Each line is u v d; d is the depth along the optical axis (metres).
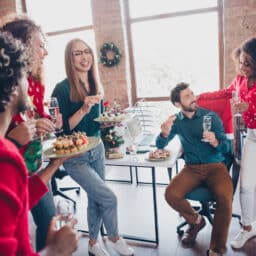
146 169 3.95
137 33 4.86
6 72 0.64
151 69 4.94
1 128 0.69
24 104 0.73
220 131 2.26
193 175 2.25
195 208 2.70
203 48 4.59
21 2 5.35
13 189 0.60
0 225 0.57
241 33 4.14
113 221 2.09
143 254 2.22
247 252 2.14
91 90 2.03
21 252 0.68
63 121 1.91
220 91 2.43
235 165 2.25
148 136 3.02
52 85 5.51
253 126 2.03
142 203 3.04
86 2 5.01
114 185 3.55
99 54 4.94
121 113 2.63
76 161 1.93
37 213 1.60
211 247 2.05
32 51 1.43
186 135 2.32
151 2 4.66
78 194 3.40
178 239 2.38
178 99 2.26
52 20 5.28
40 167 1.48
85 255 2.28
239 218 2.57
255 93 1.96
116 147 2.31
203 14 4.46
